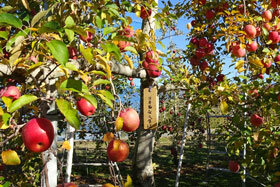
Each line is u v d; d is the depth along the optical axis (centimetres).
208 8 348
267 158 295
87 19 207
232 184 627
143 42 185
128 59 159
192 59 358
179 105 939
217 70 347
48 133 103
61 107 86
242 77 271
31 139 100
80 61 156
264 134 290
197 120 929
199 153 1084
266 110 301
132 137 717
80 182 660
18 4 204
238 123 304
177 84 333
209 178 694
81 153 966
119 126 122
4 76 128
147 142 302
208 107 308
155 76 224
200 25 358
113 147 134
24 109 125
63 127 499
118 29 153
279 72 316
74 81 91
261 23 282
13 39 112
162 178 715
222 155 1025
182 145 534
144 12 230
